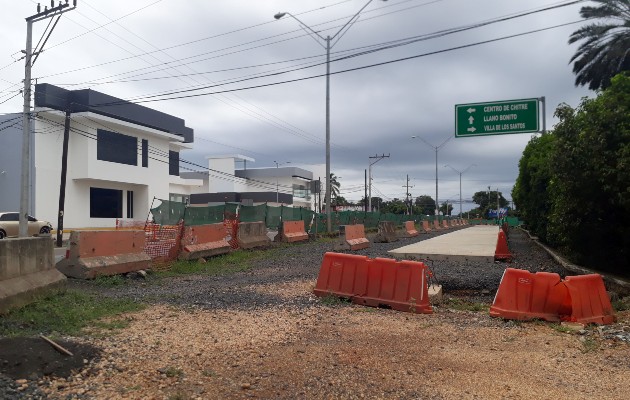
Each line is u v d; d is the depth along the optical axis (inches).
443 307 418.0
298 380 211.2
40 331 268.8
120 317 321.1
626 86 495.2
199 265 626.8
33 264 354.6
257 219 1007.0
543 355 258.7
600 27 1038.4
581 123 510.6
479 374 225.9
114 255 516.4
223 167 3097.9
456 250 821.2
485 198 5511.8
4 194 1489.9
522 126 802.2
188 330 290.2
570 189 528.7
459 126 830.5
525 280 355.9
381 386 207.2
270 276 546.0
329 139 1342.3
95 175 1584.6
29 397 179.0
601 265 559.8
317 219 1311.5
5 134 1499.8
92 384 196.4
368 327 312.0
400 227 1927.9
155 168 1867.6
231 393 194.9
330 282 412.8
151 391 192.5
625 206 461.1
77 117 1520.7
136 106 1739.7
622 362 246.5
